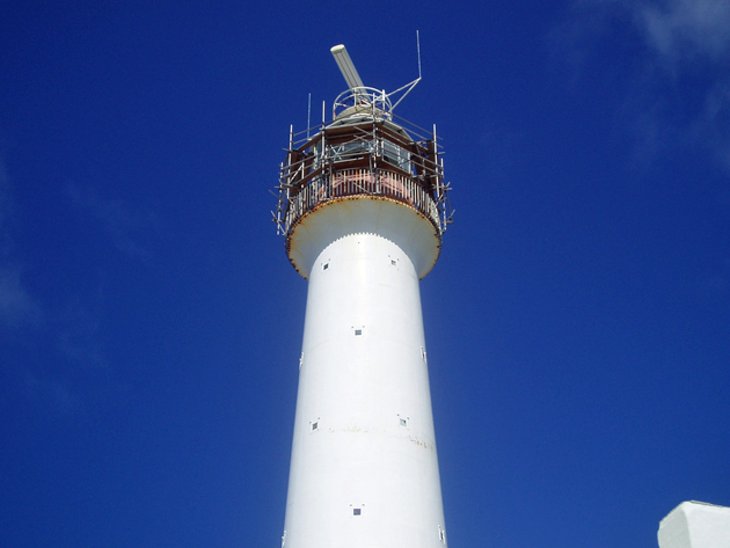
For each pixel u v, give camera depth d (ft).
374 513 98.17
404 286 123.24
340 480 100.94
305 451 106.11
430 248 131.44
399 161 134.62
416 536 98.32
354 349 113.50
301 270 134.92
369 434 104.94
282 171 136.77
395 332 116.78
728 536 53.62
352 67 149.79
